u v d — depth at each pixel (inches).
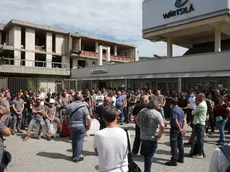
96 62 1574.8
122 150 94.4
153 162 211.3
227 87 596.1
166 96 537.0
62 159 220.1
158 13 901.2
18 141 300.2
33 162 210.4
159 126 161.8
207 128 357.1
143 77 798.5
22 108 371.2
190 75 657.0
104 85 1009.5
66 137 325.1
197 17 777.6
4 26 1320.1
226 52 584.7
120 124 443.2
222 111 277.7
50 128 315.3
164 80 760.3
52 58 1428.4
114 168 91.9
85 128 220.1
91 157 226.4
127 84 888.3
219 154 64.7
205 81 652.1
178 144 210.4
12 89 818.8
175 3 839.7
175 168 195.0
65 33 1406.3
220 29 800.9
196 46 1132.5
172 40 1002.1
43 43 1480.1
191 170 190.4
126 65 891.4
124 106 456.4
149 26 935.7
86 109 218.4
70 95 446.9
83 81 1109.1
